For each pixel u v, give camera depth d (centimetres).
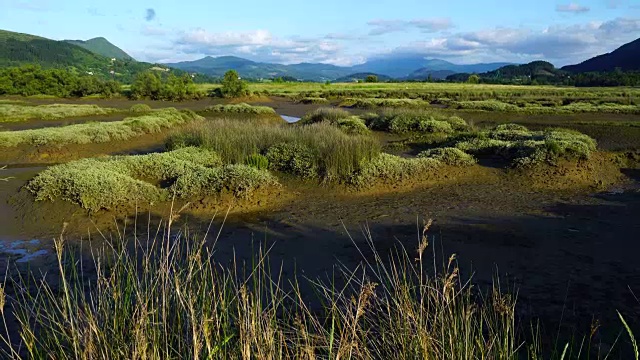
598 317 443
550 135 1394
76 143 1574
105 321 255
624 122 2045
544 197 931
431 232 718
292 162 1069
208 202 857
